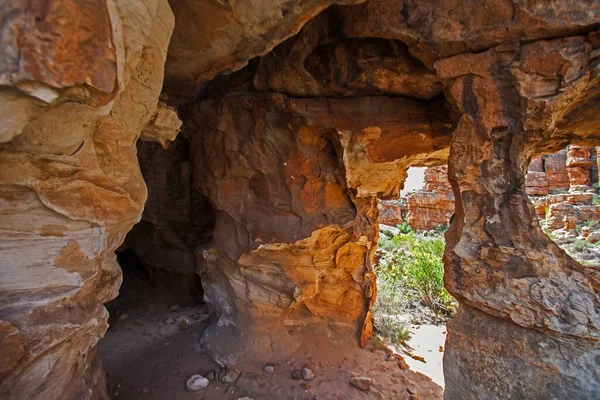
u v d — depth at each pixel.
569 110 3.26
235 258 4.91
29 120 1.49
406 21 2.83
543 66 2.54
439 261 8.57
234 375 4.29
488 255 2.82
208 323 5.66
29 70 1.22
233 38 2.81
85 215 2.07
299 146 4.46
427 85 3.59
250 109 4.44
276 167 4.61
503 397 2.79
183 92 4.12
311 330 5.42
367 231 5.17
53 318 1.96
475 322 2.99
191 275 7.02
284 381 4.31
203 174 5.11
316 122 4.16
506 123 2.73
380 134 4.12
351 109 4.05
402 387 4.45
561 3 2.38
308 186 4.66
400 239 15.21
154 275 7.32
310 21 3.47
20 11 1.18
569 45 2.47
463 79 2.85
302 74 3.88
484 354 2.91
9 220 1.78
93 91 1.45
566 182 24.12
